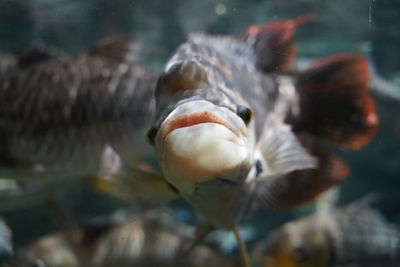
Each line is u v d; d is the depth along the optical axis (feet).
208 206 1.29
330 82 1.97
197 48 1.37
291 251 3.10
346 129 1.97
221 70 1.36
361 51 10.85
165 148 1.08
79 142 2.39
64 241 3.22
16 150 2.43
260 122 1.49
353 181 9.79
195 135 1.06
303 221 3.26
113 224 3.28
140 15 7.93
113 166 1.53
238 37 1.59
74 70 2.43
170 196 1.43
